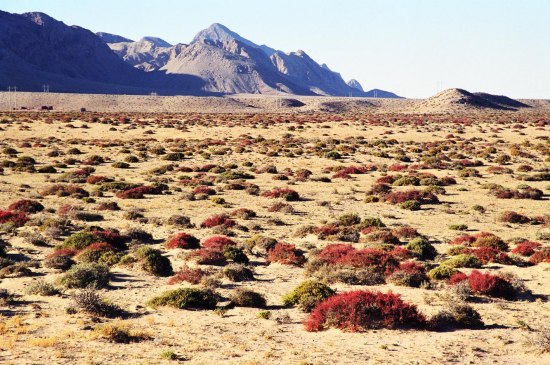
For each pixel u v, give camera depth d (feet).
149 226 136.87
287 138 380.58
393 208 172.24
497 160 281.54
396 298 67.05
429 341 61.16
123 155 292.20
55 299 75.36
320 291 74.90
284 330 64.34
